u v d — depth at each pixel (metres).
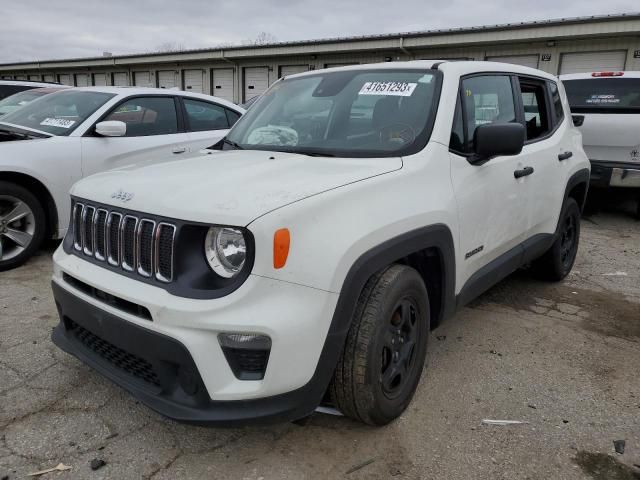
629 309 4.54
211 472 2.45
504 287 5.02
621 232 7.40
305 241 2.22
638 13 15.38
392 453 2.60
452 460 2.55
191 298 2.18
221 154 3.22
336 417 2.89
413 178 2.82
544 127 4.55
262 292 2.14
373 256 2.43
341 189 2.45
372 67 3.67
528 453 2.62
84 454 2.54
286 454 2.58
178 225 2.23
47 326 3.87
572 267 5.64
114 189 2.61
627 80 7.59
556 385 3.25
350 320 2.38
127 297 2.32
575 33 16.38
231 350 2.19
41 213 5.22
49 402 2.94
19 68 37.38
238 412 2.21
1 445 2.58
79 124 5.55
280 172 2.63
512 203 3.73
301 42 22.56
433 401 3.05
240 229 2.14
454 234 3.05
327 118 3.40
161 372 2.29
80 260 2.70
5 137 5.56
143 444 2.63
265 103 3.94
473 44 18.52
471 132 3.40
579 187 5.16
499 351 3.70
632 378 3.36
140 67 30.66
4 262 5.02
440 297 3.12
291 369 2.21
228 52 25.06
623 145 7.57
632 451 2.64
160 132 6.12
